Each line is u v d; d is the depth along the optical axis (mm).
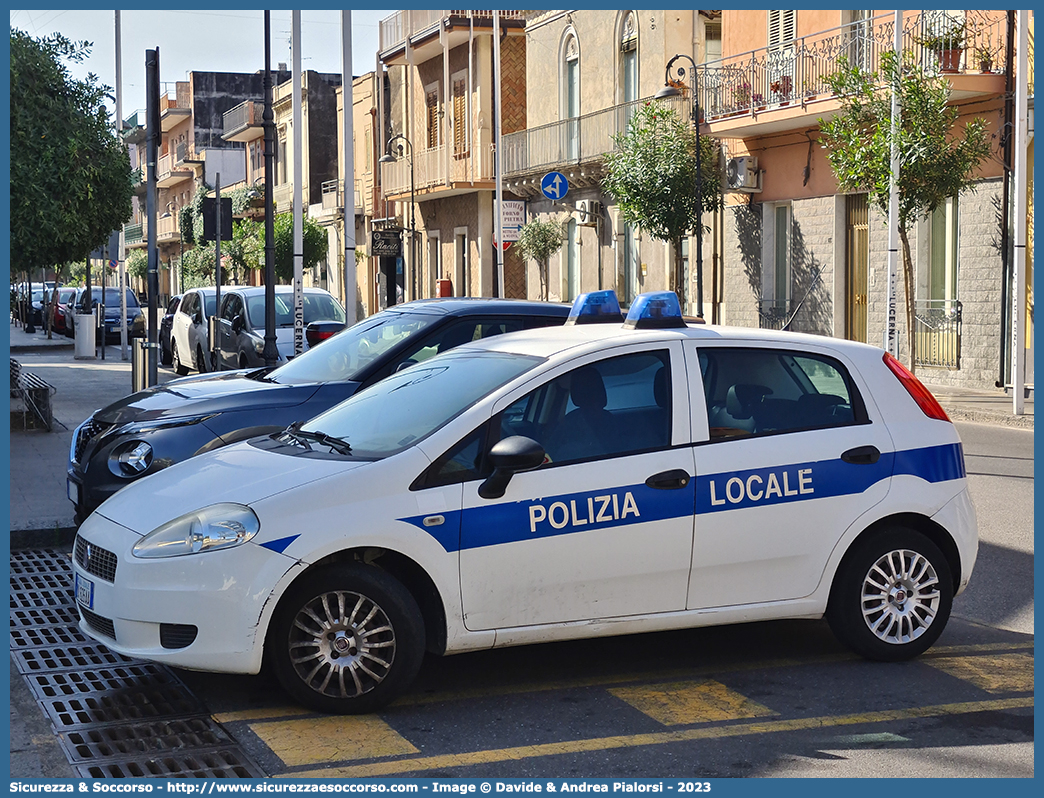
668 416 5625
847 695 5418
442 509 5176
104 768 4590
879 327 22312
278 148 56312
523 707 5262
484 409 5387
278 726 5008
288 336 18016
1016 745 4801
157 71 13953
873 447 5898
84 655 6051
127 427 7750
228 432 7656
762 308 25516
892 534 5887
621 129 29125
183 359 23031
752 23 25500
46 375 23250
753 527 5648
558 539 5328
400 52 40250
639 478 5469
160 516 5242
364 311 48156
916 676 5703
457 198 38781
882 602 5898
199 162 68062
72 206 16578
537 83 34156
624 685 5570
